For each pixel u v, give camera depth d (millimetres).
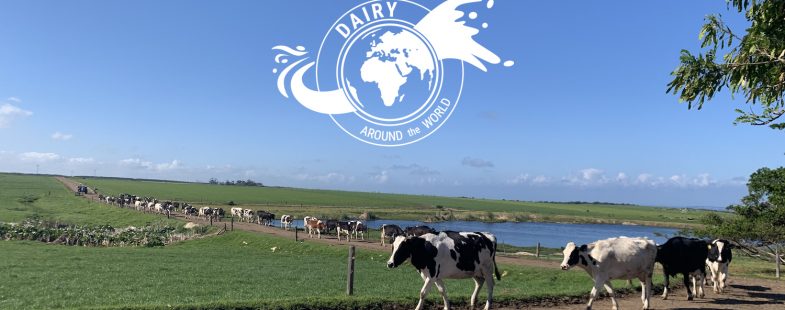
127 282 21016
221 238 47031
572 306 15969
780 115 7551
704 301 17234
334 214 95562
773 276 29109
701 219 36812
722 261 18906
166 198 114938
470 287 21234
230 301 13961
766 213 30250
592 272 14531
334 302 14398
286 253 37875
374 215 100312
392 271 27609
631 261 14508
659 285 20203
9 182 140500
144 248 40688
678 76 7793
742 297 18297
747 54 7281
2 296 17234
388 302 14930
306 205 115438
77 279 21688
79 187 114500
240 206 102250
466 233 14445
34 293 17859
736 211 33156
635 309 15477
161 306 13180
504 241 65000
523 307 15688
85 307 13203
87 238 45125
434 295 16219
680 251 17203
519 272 26875
